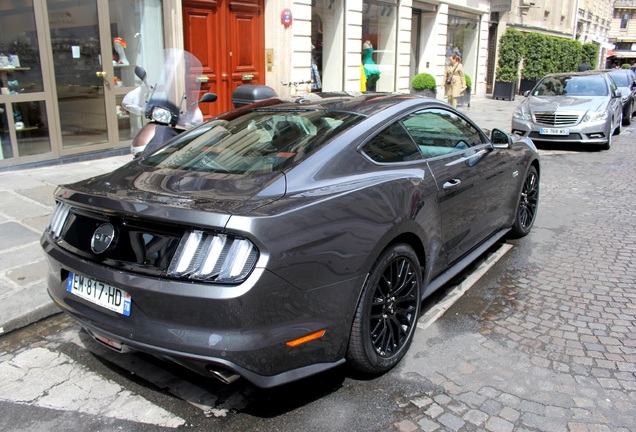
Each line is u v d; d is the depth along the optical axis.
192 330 2.44
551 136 11.23
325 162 3.04
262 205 2.59
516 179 5.12
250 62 11.34
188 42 9.98
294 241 2.53
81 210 2.87
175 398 2.98
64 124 8.27
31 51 7.72
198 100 6.46
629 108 15.66
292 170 2.93
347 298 2.79
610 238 5.71
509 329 3.73
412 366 3.27
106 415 2.83
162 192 2.79
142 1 9.15
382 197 3.07
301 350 2.63
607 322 3.84
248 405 2.91
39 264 4.56
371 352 2.99
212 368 2.48
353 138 3.25
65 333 3.72
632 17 64.75
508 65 24.03
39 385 3.10
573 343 3.55
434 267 3.72
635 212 6.71
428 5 17.81
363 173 3.16
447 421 2.76
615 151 11.26
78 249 2.83
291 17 11.66
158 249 2.54
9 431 2.70
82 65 8.39
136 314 2.58
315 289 2.63
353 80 14.62
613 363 3.30
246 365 2.44
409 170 3.46
